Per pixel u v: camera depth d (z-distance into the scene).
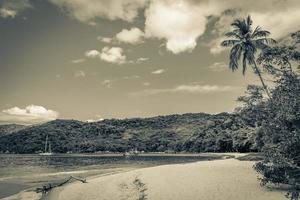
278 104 15.52
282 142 16.02
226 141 153.88
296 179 16.00
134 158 140.25
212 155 140.62
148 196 24.44
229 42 52.09
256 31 51.16
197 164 52.50
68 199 26.78
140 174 40.06
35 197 29.55
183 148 193.25
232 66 52.78
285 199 19.75
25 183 41.78
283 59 15.61
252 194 22.16
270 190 23.06
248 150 118.12
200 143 176.00
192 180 31.14
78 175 52.38
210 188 25.69
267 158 18.48
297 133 15.12
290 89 15.16
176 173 38.69
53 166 86.12
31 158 157.62
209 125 184.38
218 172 37.44
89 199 25.81
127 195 26.03
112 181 35.66
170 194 24.48
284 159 16.05
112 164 90.19
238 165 47.03
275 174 21.09
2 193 33.03
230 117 167.25
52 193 30.78
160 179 33.62
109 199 25.09
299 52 15.55
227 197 21.84
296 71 15.50
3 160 133.25
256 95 17.91
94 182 36.22
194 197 22.70
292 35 16.00
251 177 31.17
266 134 16.89
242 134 119.88
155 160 113.25
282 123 15.69
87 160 126.06
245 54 52.03
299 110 14.87
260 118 17.77
